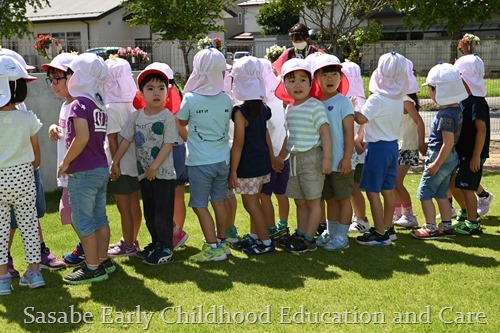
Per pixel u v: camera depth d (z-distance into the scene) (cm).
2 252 430
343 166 516
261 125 512
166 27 2505
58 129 496
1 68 418
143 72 486
